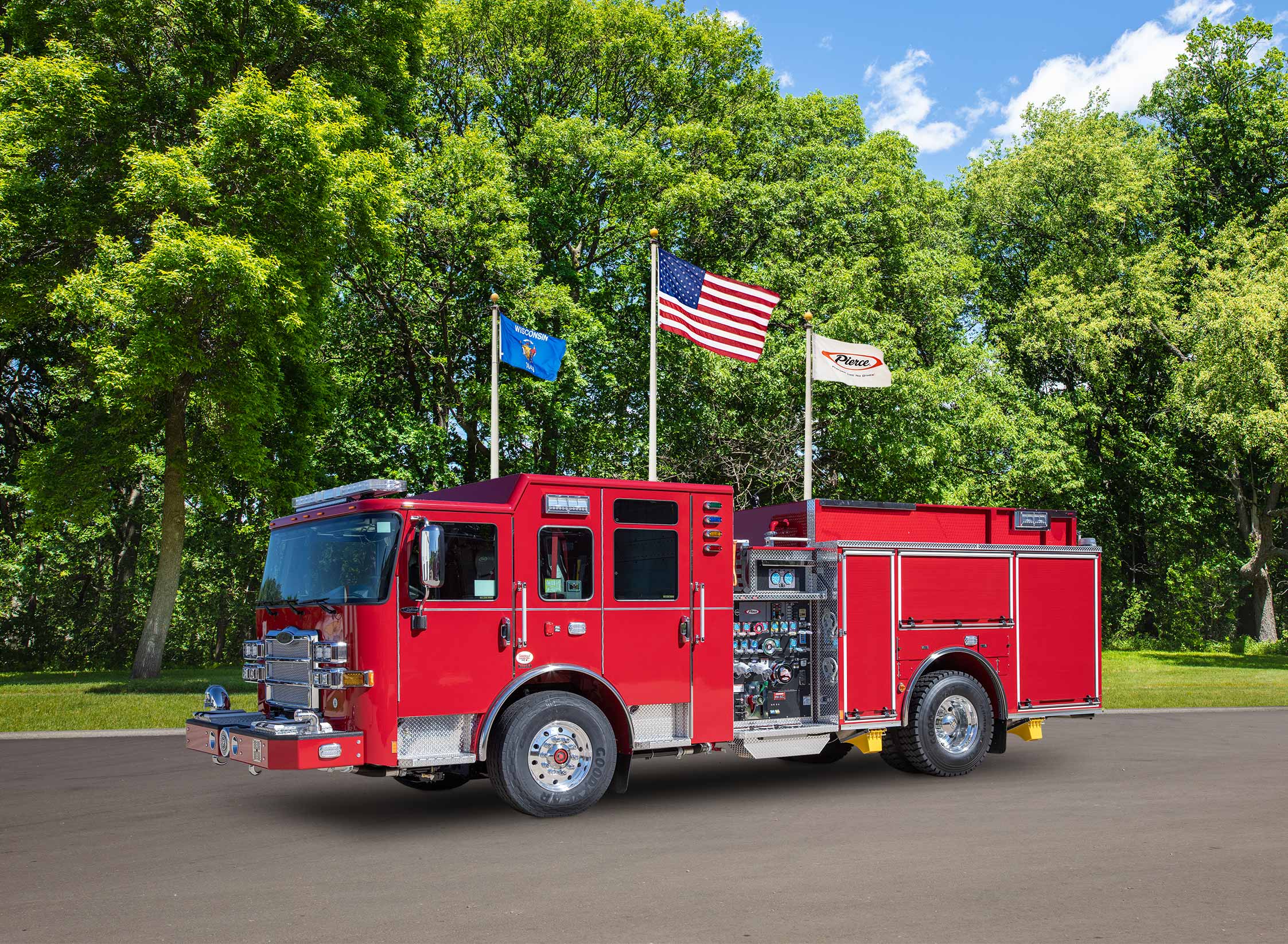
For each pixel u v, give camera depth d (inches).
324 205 753.0
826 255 1119.6
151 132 794.8
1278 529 1619.1
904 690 403.2
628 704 342.6
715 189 1079.6
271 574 351.3
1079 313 1365.7
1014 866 262.1
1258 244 1291.8
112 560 1230.9
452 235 1021.2
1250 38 1531.7
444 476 1067.3
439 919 217.9
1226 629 1637.6
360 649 304.7
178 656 1173.7
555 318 1045.2
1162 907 225.5
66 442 821.9
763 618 389.1
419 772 336.5
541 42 1184.2
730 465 1136.8
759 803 354.0
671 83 1212.5
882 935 205.0
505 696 318.3
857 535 417.1
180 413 835.4
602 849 282.8
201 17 785.6
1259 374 1031.0
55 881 250.4
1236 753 479.2
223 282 686.5
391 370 1188.5
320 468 1007.6
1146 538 1626.5
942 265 1204.5
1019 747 502.9
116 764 443.5
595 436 1133.7
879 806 347.3
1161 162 1485.0
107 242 713.6
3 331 826.8
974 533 443.2
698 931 208.1
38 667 1093.1
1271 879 249.0
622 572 345.1
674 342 1074.1
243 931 209.6
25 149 729.6
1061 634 447.5
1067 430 1402.6
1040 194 1475.1
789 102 1250.6
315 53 872.3
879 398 1071.0
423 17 931.3
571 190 1119.0
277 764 292.7
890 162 1207.6
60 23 797.2
